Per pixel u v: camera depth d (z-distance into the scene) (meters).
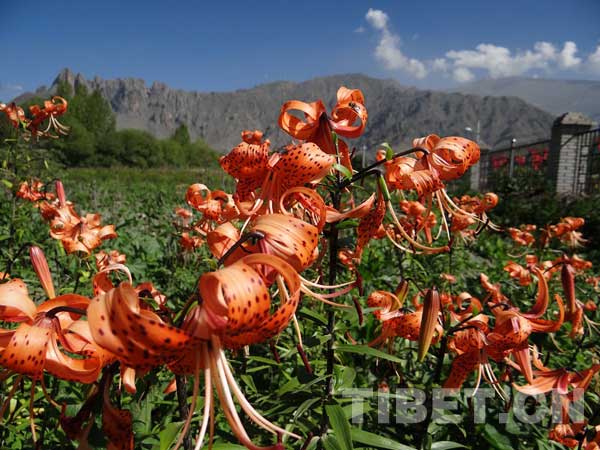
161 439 1.36
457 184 16.52
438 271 4.37
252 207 1.61
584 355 3.04
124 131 63.69
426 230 2.62
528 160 16.42
